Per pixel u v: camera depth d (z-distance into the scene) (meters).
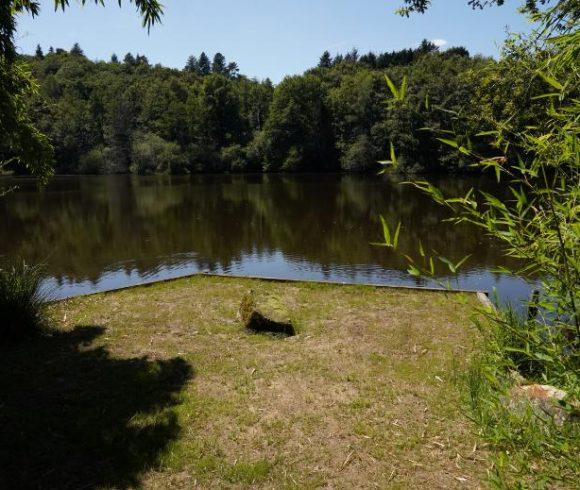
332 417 4.57
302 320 7.27
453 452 3.98
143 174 54.09
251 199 29.34
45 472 3.73
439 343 6.25
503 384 2.49
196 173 55.88
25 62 6.23
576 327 1.75
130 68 89.62
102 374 5.41
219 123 60.19
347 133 55.28
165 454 3.99
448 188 31.36
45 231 19.42
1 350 6.02
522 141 1.93
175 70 88.12
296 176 48.78
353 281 11.86
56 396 4.88
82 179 46.28
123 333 6.73
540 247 1.76
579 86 1.91
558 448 1.90
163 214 23.61
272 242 16.97
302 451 4.08
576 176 1.85
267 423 4.48
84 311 7.66
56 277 12.80
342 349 6.16
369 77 52.38
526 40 2.63
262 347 6.28
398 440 4.18
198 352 6.10
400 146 44.38
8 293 6.45
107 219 22.25
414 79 36.44
